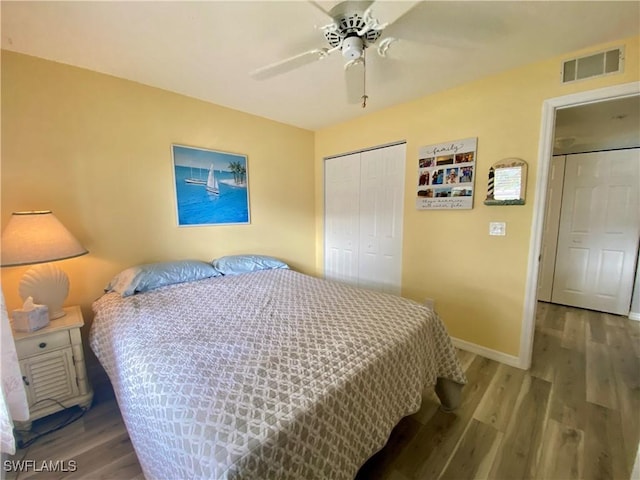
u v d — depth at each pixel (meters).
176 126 2.38
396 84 2.24
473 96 2.21
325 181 3.54
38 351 1.56
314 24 1.48
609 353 2.38
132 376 1.15
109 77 2.04
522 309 2.13
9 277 1.77
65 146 1.90
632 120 2.60
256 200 3.01
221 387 0.96
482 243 2.28
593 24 1.50
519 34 1.59
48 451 1.44
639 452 0.97
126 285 1.92
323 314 1.59
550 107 1.89
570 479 1.27
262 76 1.60
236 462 0.70
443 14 1.41
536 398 1.81
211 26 1.49
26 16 1.39
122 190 2.15
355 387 1.04
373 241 3.09
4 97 1.69
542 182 1.96
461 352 2.41
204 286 2.12
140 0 1.29
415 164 2.61
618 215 3.18
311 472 0.87
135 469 1.34
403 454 1.41
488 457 1.39
